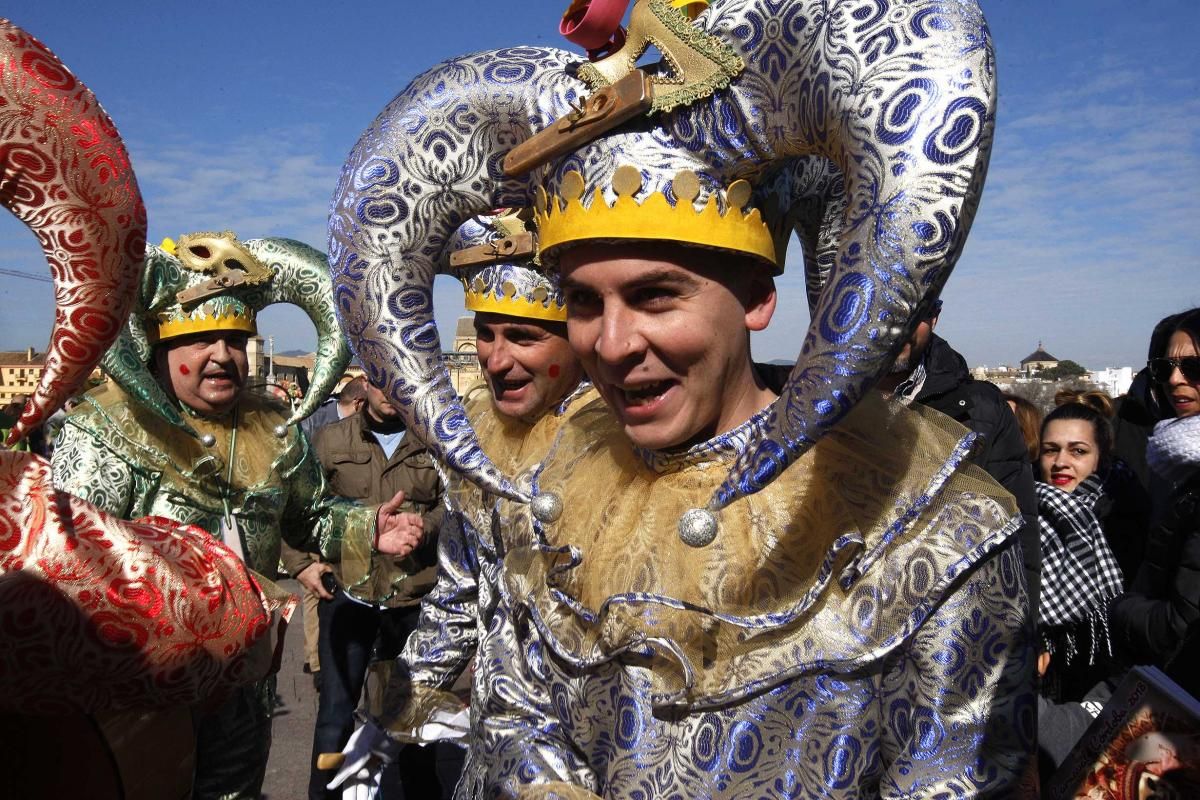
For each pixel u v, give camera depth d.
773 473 1.02
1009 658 1.13
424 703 2.12
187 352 2.65
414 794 3.19
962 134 0.93
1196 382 2.67
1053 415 3.33
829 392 0.97
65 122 1.10
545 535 1.40
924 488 1.14
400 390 1.38
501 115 1.30
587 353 1.24
